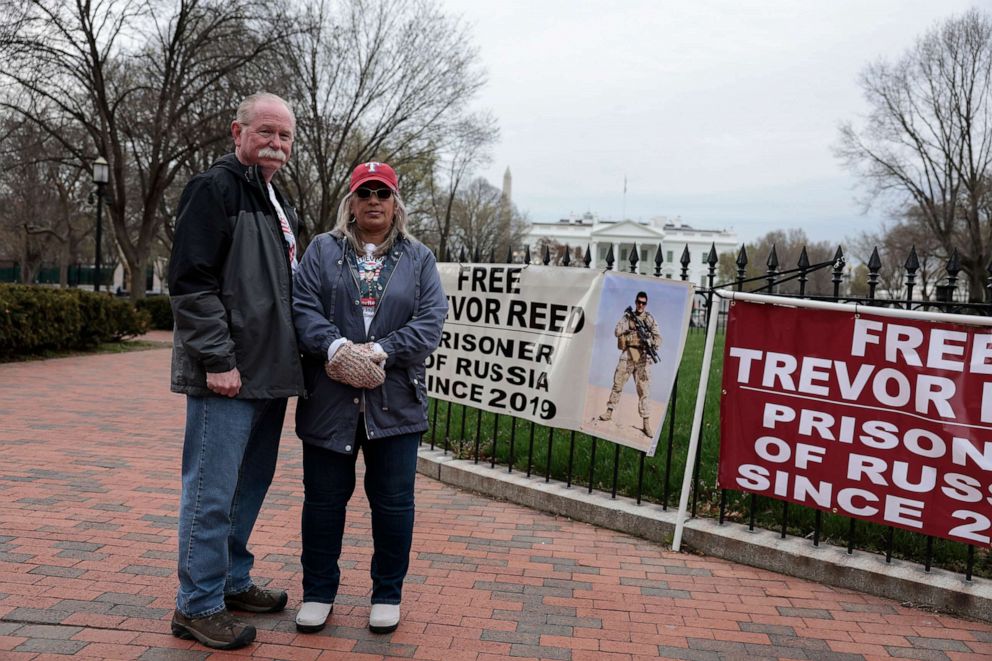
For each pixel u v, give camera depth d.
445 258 5.81
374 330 2.81
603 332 4.47
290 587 3.25
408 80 26.78
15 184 35.88
